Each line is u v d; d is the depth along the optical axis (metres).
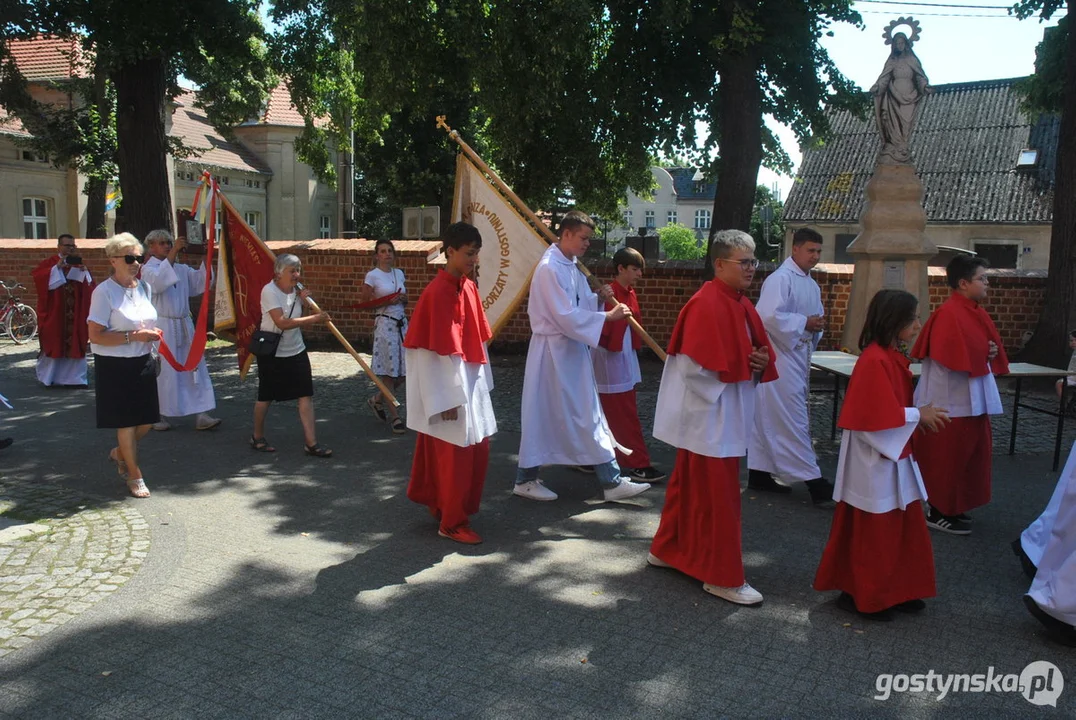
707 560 4.22
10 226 25.44
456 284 4.90
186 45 12.12
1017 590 4.41
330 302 13.40
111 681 3.39
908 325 3.83
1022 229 24.23
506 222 6.62
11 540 4.95
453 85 12.44
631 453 6.23
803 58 12.16
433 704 3.24
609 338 6.19
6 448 7.09
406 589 4.32
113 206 23.09
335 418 8.44
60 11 11.70
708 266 11.49
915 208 10.07
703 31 11.02
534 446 5.71
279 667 3.51
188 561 4.68
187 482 6.21
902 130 10.03
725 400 4.11
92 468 6.53
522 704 3.24
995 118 27.11
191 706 3.21
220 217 7.41
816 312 5.97
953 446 5.23
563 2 10.16
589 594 4.29
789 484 6.12
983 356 5.16
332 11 11.44
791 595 4.30
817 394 9.78
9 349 13.34
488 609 4.09
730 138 11.25
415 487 5.23
